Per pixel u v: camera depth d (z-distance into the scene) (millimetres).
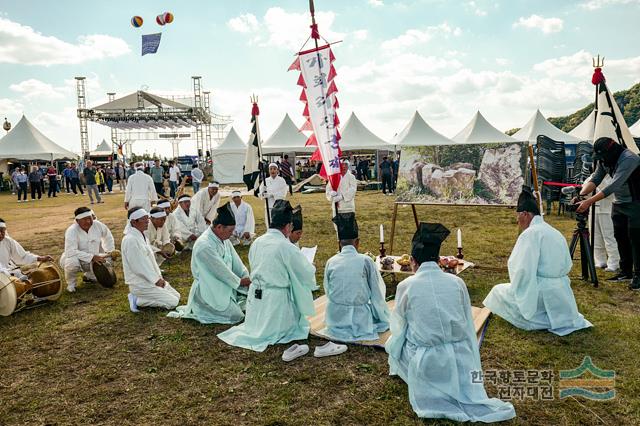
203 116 38125
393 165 23406
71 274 6773
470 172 7102
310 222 12477
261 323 4773
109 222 13922
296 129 27828
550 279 4801
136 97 36312
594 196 6008
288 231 4891
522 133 21656
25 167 31531
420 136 24156
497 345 4531
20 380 4152
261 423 3373
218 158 30688
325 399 3666
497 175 6977
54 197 24250
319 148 6332
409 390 3498
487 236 10055
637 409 3416
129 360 4492
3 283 5645
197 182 22281
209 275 5410
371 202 17312
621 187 6059
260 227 12109
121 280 7383
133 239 5836
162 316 5691
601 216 6949
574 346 4453
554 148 12477
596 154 6023
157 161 19781
